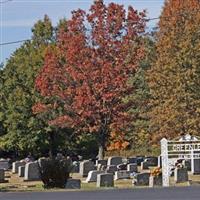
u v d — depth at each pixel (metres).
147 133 52.38
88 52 45.03
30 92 55.91
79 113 44.84
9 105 56.78
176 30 48.59
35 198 20.19
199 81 47.91
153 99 51.62
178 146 40.66
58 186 28.53
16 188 28.38
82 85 45.00
